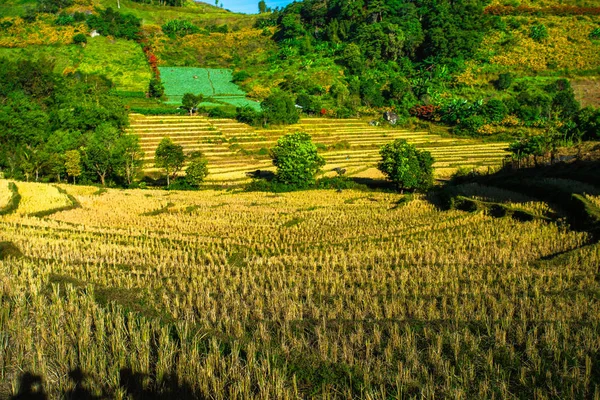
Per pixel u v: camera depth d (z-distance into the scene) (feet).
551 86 401.70
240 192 183.83
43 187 150.61
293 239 97.14
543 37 501.15
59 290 54.49
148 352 38.60
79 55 463.83
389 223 111.96
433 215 119.14
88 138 229.45
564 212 103.09
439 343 40.65
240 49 598.34
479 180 182.91
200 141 302.45
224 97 432.25
